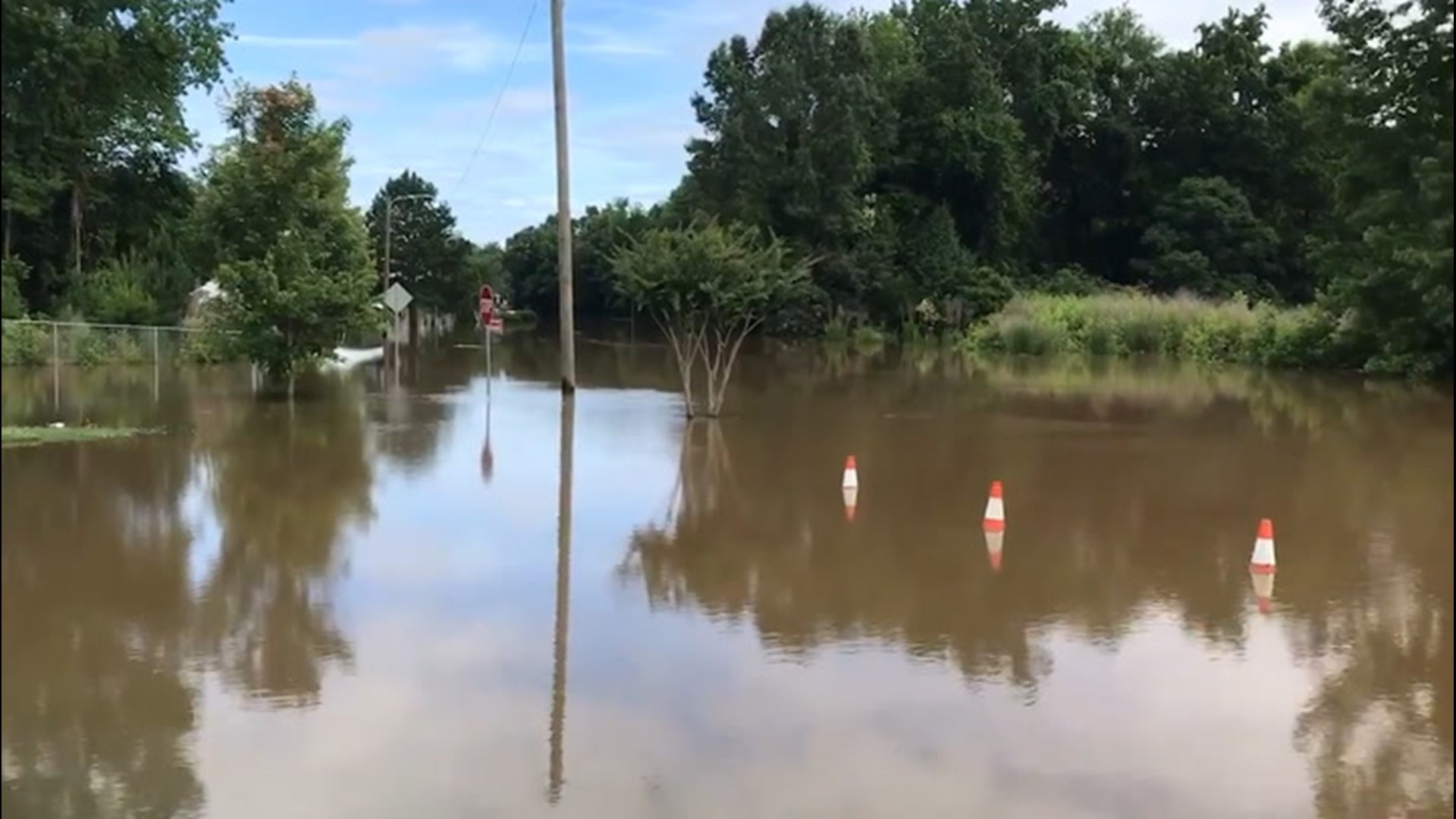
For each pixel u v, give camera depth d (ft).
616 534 35.01
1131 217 176.76
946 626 26.18
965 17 186.09
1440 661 23.49
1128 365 110.42
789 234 165.89
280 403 69.26
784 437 57.00
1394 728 20.10
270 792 17.06
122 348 73.97
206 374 80.12
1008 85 186.29
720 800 17.31
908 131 175.73
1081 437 56.80
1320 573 30.45
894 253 166.71
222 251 89.20
